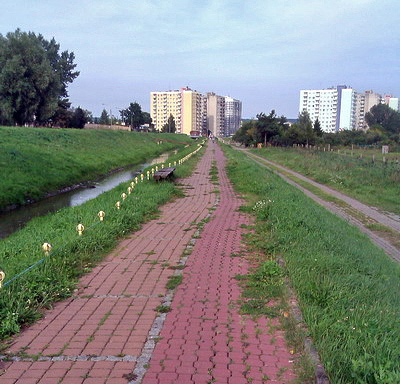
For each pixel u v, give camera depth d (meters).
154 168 25.81
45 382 3.48
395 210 15.34
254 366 3.69
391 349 3.60
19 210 15.57
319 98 119.56
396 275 7.38
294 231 8.36
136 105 92.00
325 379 3.39
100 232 8.23
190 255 7.20
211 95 159.50
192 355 3.88
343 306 4.62
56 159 24.94
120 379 3.51
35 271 5.87
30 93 44.41
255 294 5.34
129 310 4.95
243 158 34.66
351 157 33.94
